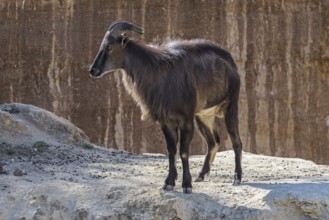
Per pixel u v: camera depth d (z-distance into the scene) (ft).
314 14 208.54
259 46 208.33
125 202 101.65
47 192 105.40
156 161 131.85
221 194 101.55
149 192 102.37
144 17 208.85
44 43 213.05
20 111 145.48
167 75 101.86
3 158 122.72
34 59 213.46
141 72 102.22
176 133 103.71
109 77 208.54
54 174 114.11
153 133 205.57
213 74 107.45
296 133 206.08
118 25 103.04
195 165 129.39
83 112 208.64
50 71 212.43
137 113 206.08
